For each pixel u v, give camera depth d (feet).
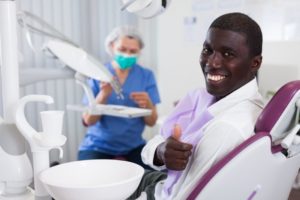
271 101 2.57
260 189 2.63
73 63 3.51
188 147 2.64
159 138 3.51
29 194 2.64
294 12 6.51
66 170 2.57
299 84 2.61
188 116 3.47
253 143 2.37
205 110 2.99
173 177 3.04
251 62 2.87
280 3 6.66
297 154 2.91
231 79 2.82
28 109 7.39
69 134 8.00
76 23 7.82
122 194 2.16
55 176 2.46
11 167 2.51
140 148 6.80
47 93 7.59
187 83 8.45
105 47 7.69
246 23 2.77
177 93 8.69
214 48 2.81
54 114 2.32
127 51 6.70
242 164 2.35
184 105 3.61
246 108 2.85
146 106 6.54
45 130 2.35
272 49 6.87
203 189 2.32
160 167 3.32
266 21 6.89
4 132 2.53
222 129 2.61
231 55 2.76
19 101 2.47
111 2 8.17
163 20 8.66
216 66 2.78
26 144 2.64
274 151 2.62
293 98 2.54
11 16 2.51
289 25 6.61
